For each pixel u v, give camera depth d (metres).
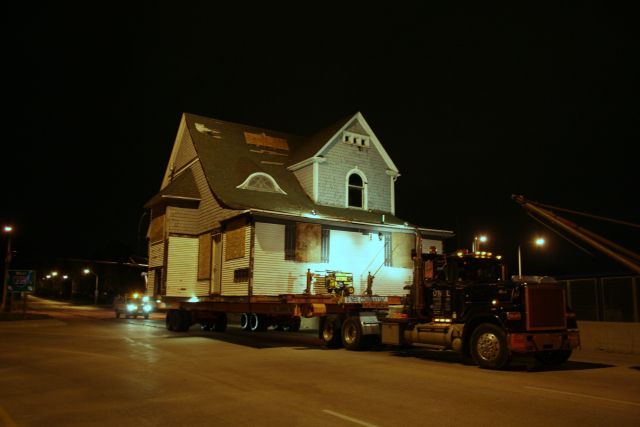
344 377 11.23
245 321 28.83
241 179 28.16
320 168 28.95
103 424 7.32
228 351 16.44
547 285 13.09
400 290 28.11
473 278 14.72
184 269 28.78
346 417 7.61
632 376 11.85
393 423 7.28
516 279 13.33
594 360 15.45
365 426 7.12
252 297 21.83
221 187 27.06
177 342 19.48
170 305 26.66
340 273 24.75
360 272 27.00
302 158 29.92
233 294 24.95
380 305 18.70
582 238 14.46
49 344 18.55
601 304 20.75
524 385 10.37
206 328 27.50
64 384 10.46
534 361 14.28
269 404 8.49
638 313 19.56
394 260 28.17
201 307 25.25
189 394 9.34
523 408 8.23
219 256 26.84
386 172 31.31
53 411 8.11
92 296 102.88
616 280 20.38
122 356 14.95
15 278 34.97
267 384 10.33
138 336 22.34
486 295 13.34
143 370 12.23
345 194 29.55
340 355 15.66
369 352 16.81
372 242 27.70
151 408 8.25
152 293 30.05
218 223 26.98
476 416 7.69
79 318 39.31
